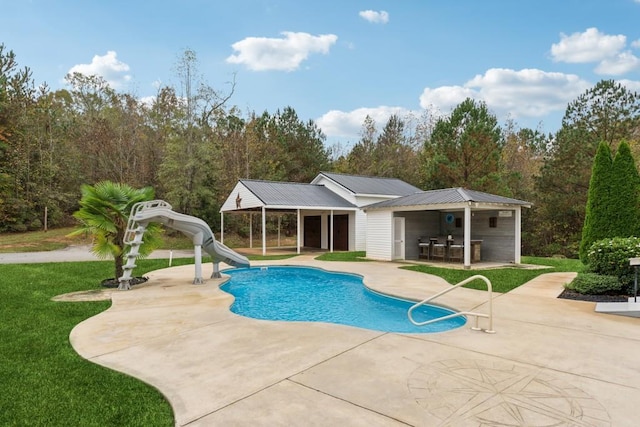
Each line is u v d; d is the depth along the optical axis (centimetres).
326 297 960
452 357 449
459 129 2409
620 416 311
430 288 940
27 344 510
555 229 2223
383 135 3769
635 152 1986
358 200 2127
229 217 2909
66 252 1952
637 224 962
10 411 325
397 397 345
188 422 305
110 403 340
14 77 2644
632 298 735
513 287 945
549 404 332
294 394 353
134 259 946
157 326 598
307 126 3634
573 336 535
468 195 1328
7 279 1034
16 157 2516
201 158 2592
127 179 2783
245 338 532
